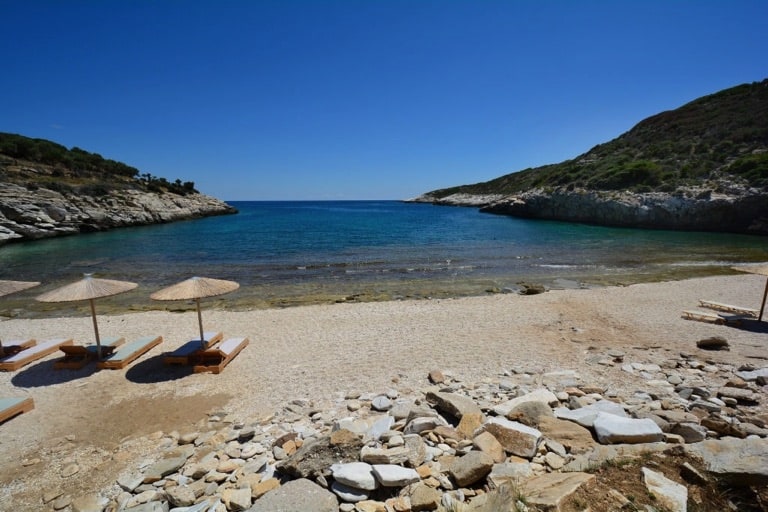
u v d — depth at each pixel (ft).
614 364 26.91
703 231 132.77
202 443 18.90
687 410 19.49
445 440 16.44
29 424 21.52
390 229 147.54
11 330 38.47
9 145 171.73
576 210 172.14
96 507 14.71
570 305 44.70
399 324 38.75
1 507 15.23
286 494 13.06
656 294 49.32
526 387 23.54
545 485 11.87
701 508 10.78
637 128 229.04
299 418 21.12
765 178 122.93
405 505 12.48
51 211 128.06
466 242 107.96
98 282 27.81
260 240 113.91
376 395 23.50
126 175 220.43
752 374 23.56
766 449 12.25
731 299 46.37
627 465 12.87
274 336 35.68
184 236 125.59
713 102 204.64
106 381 26.71
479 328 36.83
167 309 47.24
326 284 60.08
